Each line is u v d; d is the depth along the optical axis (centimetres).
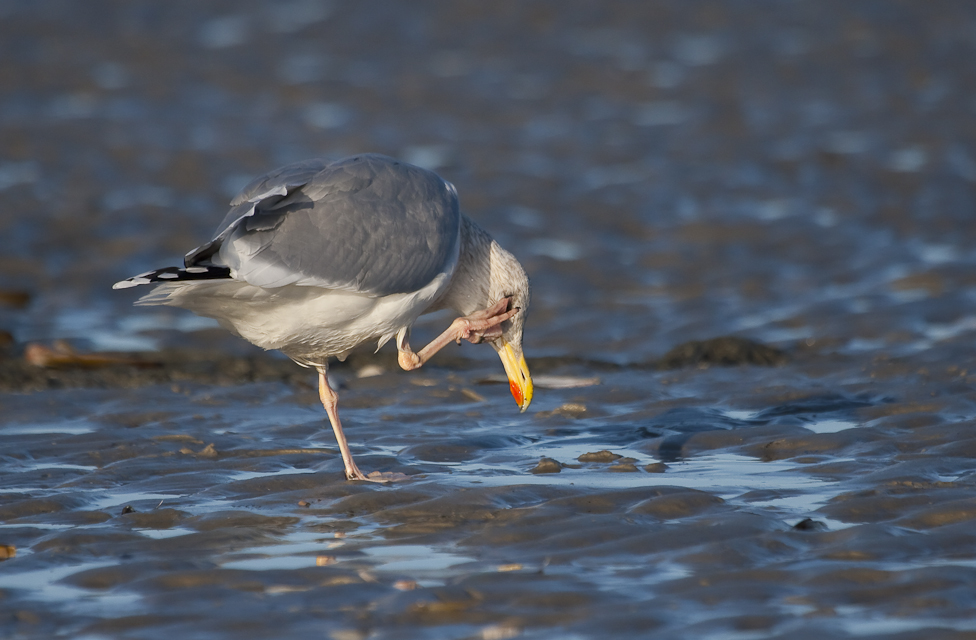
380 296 978
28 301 1877
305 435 1196
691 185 2572
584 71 4003
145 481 1026
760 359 1482
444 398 1328
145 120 3397
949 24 4438
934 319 1633
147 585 741
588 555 783
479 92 3728
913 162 2705
